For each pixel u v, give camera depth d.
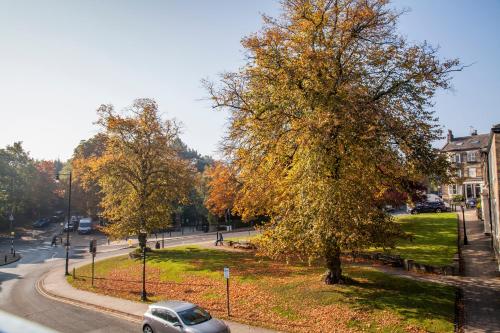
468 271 22.69
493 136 21.72
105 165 38.38
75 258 45.62
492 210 27.36
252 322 18.33
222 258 33.91
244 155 22.38
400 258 24.91
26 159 84.50
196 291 24.70
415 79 19.69
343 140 17.89
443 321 15.80
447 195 69.75
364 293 19.48
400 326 15.77
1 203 73.75
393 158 19.56
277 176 21.34
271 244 19.98
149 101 39.88
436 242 29.78
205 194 68.88
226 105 23.56
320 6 19.91
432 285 20.23
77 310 22.97
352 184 18.09
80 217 88.75
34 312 22.78
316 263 28.50
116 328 19.00
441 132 20.38
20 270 38.53
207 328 15.52
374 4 20.19
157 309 17.00
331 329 16.45
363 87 19.33
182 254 37.56
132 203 39.28
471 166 67.44
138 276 30.97
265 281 24.27
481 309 17.09
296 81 19.05
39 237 68.19
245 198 25.28
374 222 18.67
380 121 18.77
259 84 21.50
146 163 39.94
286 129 20.45
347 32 19.72
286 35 20.73
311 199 17.67
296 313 18.56
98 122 38.94
